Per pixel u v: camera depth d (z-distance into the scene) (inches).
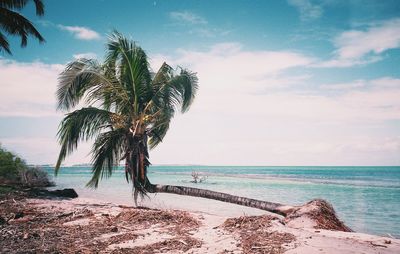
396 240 223.9
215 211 548.1
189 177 2208.4
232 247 201.3
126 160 477.4
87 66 478.3
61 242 223.5
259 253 186.4
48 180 1198.9
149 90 519.5
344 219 523.2
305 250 189.2
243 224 260.1
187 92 545.0
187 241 219.0
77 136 462.6
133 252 196.1
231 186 1274.6
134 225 276.5
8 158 987.9
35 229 267.6
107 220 301.7
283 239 214.5
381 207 668.1
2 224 289.4
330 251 187.0
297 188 1182.3
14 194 592.7
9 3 581.9
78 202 525.3
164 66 547.5
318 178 2166.6
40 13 612.4
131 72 486.9
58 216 332.2
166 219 296.8
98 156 475.2
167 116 539.5
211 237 229.5
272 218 274.1
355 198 848.3
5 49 617.0
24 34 609.9
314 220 325.1
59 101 474.6
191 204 642.2
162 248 203.6
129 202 638.5
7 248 207.5
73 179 1841.8
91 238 234.4
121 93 495.2
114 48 500.1
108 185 1244.5
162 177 2206.0
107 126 487.2
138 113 507.2
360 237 232.5
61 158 465.7
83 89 498.0
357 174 3127.5
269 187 1228.5
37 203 475.8
